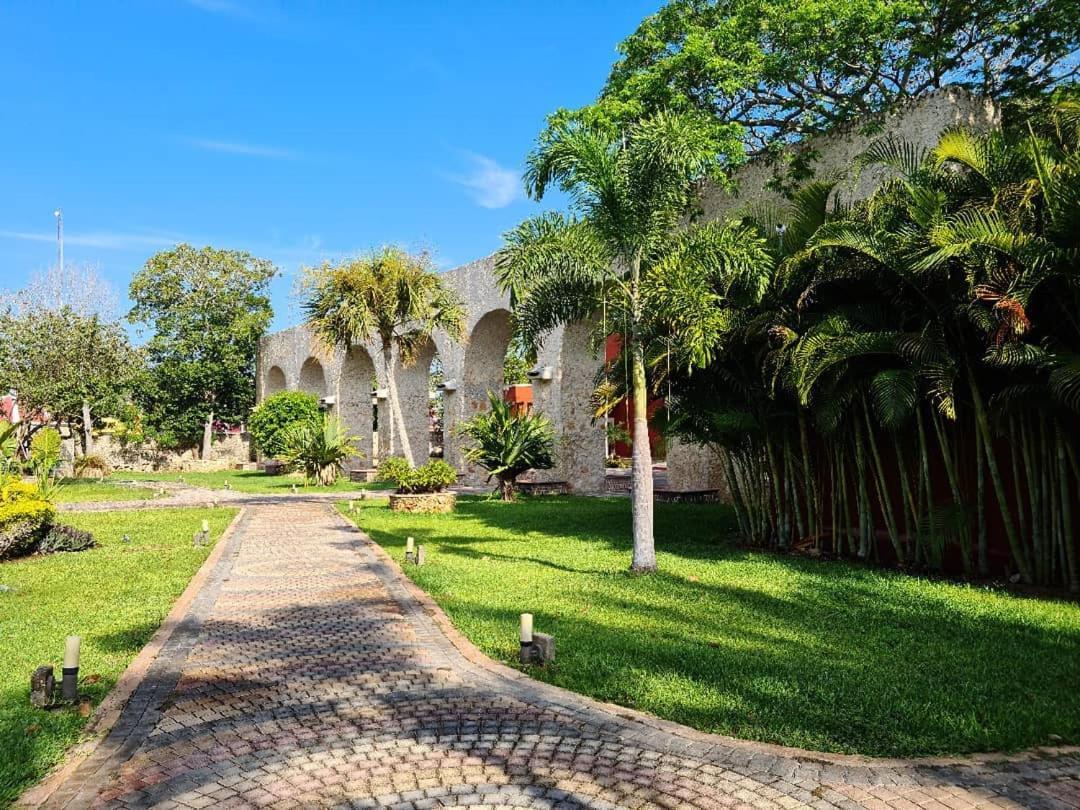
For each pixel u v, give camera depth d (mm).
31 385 24656
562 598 7082
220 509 16594
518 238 8289
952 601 6871
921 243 7047
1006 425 7730
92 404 29734
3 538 9609
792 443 10078
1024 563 7559
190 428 37656
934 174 7746
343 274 17062
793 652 5312
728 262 7879
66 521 14117
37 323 25375
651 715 4141
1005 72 14344
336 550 10422
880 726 3910
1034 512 7484
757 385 9414
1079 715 4066
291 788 3354
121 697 4496
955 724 3920
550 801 3213
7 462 12062
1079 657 5172
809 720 3996
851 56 14023
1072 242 6422
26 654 5371
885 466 9711
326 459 25375
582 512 14539
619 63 15805
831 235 7621
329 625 6250
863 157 8695
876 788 3285
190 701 4453
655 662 5039
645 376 9531
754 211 13008
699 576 8102
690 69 14234
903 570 8453
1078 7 12586
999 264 6715
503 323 22797
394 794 3287
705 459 16672
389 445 28188
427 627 6137
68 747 3799
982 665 4984
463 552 10062
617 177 8031
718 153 13695
